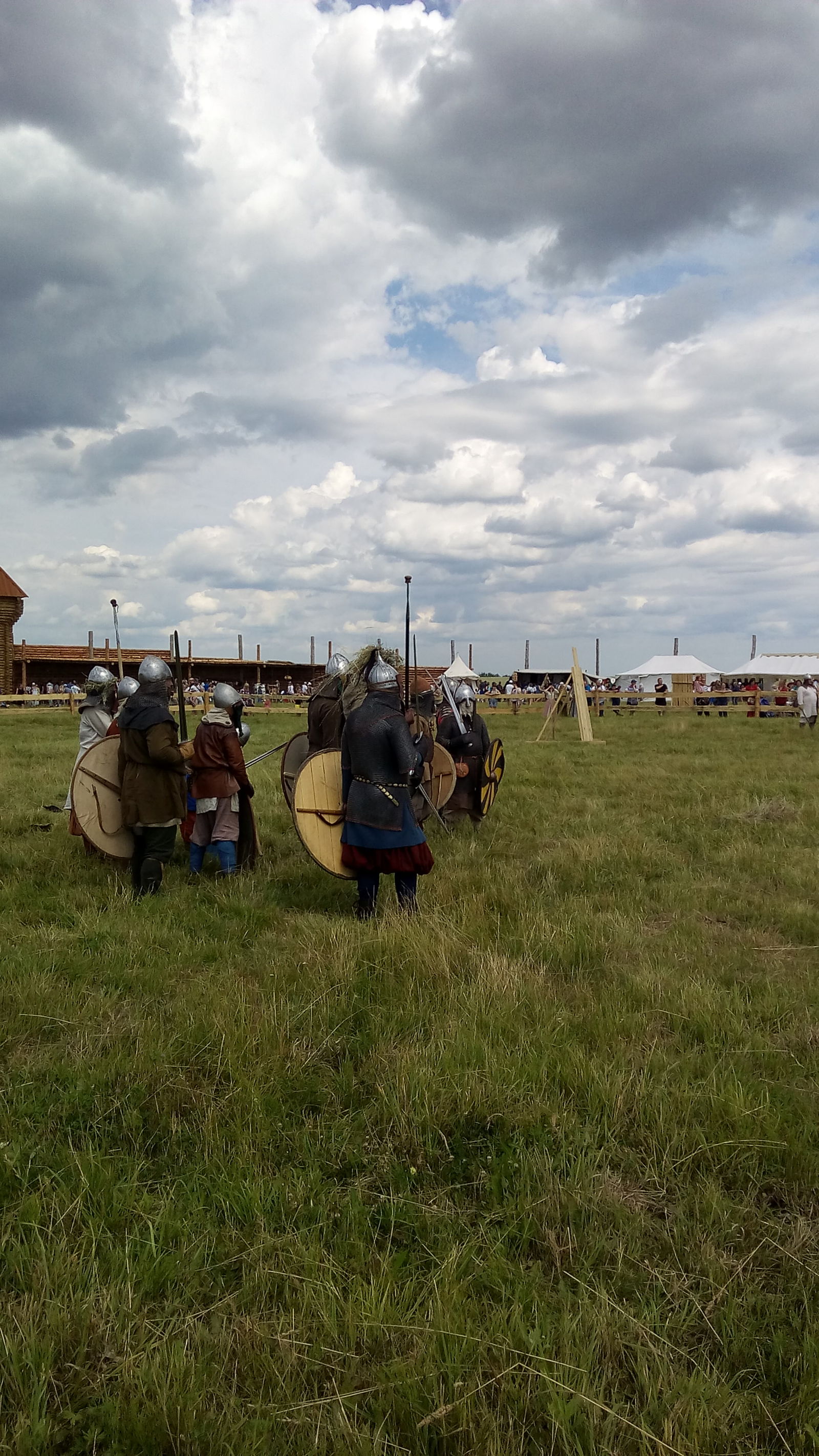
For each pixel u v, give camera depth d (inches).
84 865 286.2
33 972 181.3
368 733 224.2
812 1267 97.3
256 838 287.3
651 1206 109.8
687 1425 76.5
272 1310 90.4
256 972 188.2
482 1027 154.0
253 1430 75.1
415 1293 92.8
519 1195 108.3
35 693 1811.0
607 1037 152.7
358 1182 112.3
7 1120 123.1
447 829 346.0
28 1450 73.4
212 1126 123.0
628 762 634.2
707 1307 91.5
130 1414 76.3
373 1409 78.1
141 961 192.5
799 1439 76.2
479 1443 74.5
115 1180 111.5
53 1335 84.6
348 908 242.2
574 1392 77.9
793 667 1993.1
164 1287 93.7
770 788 481.4
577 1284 94.3
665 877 282.8
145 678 250.2
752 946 213.3
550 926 213.6
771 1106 128.7
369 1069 141.6
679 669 2060.8
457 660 1998.0
